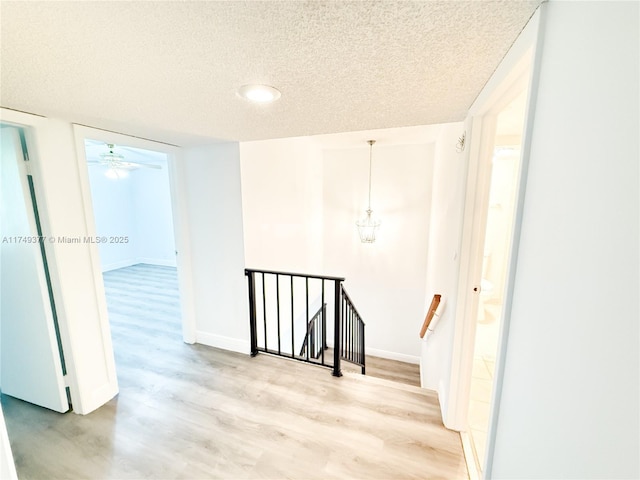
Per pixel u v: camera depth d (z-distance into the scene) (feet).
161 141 7.49
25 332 6.03
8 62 3.00
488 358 9.23
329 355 14.47
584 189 1.70
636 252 1.30
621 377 1.38
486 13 2.27
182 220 8.52
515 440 2.56
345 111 4.84
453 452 5.09
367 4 2.13
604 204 1.53
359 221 14.17
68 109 4.71
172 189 8.39
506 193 12.75
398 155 13.29
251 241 8.50
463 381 5.36
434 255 10.04
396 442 5.30
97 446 5.29
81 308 6.00
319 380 7.21
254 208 8.61
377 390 6.79
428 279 11.96
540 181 2.26
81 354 6.03
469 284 5.09
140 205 22.41
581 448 1.67
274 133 6.53
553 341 2.00
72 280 5.83
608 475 1.46
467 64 3.18
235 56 2.93
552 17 2.12
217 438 5.43
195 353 8.63
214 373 7.55
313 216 13.62
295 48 2.79
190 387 6.97
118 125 5.78
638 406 1.28
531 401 2.29
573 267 1.79
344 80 3.57
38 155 5.19
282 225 10.51
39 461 4.99
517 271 2.63
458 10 2.22
